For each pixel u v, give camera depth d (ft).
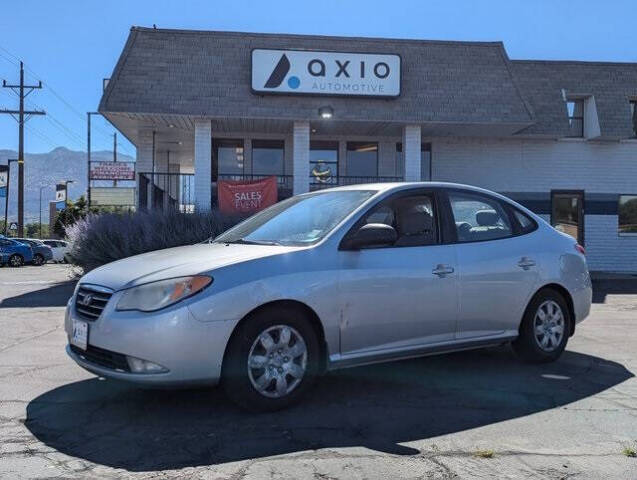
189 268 15.19
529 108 56.85
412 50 57.00
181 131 60.95
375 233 16.79
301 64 53.93
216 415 15.78
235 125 58.13
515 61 64.03
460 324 18.81
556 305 21.47
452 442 14.21
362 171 64.64
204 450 13.57
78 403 16.89
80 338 15.74
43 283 57.88
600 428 15.26
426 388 18.42
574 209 65.82
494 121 56.29
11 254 106.32
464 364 21.34
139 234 47.03
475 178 64.69
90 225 50.44
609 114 63.87
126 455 13.32
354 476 12.31
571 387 18.76
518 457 13.42
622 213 66.39
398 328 17.49
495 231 20.40
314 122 56.18
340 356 16.65
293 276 15.81
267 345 15.56
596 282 56.18
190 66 53.88
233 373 15.12
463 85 56.90
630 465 13.05
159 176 72.95
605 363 21.97
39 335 27.91
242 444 13.91
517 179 65.10
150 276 15.11
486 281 19.29
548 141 65.36
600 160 65.92
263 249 16.44
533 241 21.03
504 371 20.48
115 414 15.94
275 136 63.62
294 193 55.88
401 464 12.93
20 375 20.02
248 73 54.34
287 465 12.80
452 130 59.88
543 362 21.31
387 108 55.36
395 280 17.35
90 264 49.21
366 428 15.01
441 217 19.21
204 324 14.65
